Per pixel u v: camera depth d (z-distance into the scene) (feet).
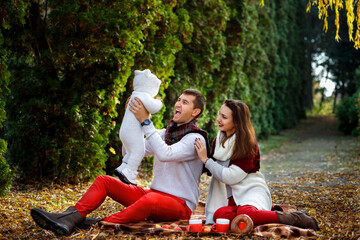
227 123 11.44
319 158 35.27
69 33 19.48
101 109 20.47
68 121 19.81
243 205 11.16
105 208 14.88
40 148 20.16
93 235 10.28
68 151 19.54
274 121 63.93
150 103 11.02
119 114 22.77
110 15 19.20
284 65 65.51
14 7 16.17
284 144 50.14
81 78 20.20
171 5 23.35
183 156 11.12
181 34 25.36
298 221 11.07
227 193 11.85
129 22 19.69
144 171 24.21
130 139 11.01
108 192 11.18
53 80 19.89
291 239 10.25
